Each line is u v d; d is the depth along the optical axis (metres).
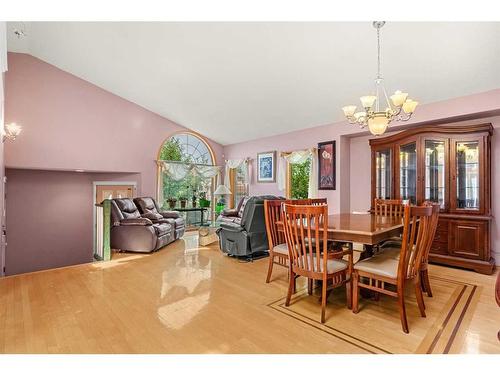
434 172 3.90
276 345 1.88
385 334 2.02
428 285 2.71
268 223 3.12
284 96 4.69
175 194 7.22
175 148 7.08
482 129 3.47
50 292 2.82
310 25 3.05
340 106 4.61
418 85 3.64
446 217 3.69
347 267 2.41
